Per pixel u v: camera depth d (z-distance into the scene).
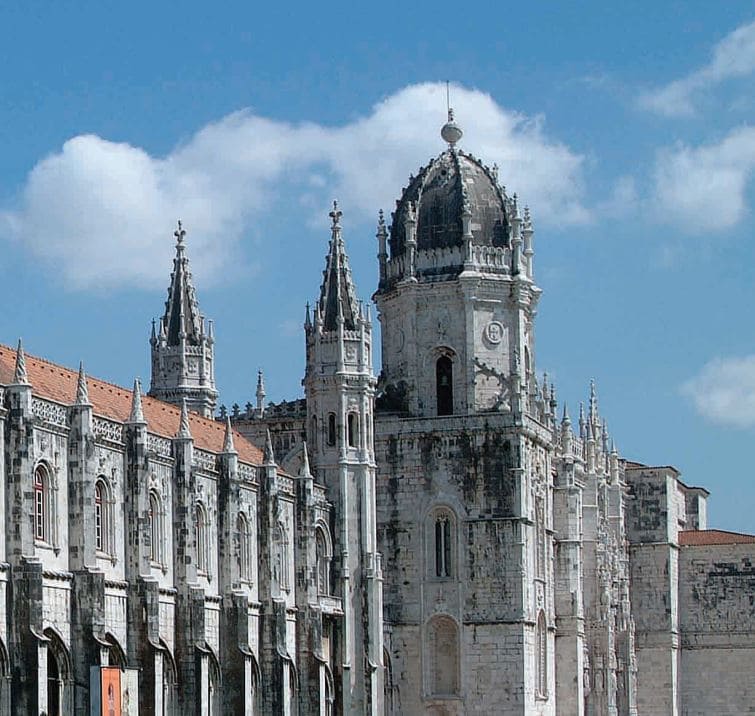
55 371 101.50
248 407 139.00
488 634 133.50
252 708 110.25
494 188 141.75
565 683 146.38
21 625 86.06
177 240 140.00
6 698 85.62
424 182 141.12
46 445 90.50
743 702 176.88
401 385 138.62
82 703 90.69
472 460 135.12
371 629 127.06
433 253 138.88
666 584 176.38
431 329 138.38
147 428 101.88
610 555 164.75
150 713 96.19
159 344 137.75
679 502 188.25
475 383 136.88
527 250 141.12
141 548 97.62
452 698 133.38
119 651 95.94
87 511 92.19
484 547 134.25
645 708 175.75
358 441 128.88
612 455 171.38
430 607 134.75
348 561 126.69
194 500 105.12
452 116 142.88
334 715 124.12
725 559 179.00
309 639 119.25
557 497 148.88
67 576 91.12
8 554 86.56
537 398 142.25
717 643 178.38
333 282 130.00
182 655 102.19
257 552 115.06
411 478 136.00
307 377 129.62
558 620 147.12
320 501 124.88
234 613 108.69
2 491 86.50
